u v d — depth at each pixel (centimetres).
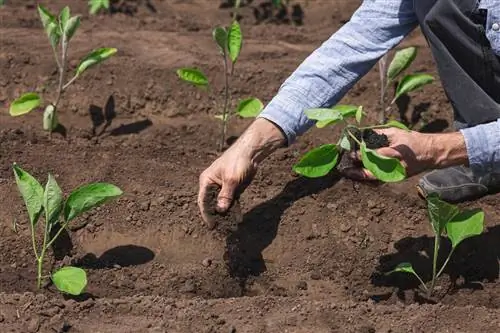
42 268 343
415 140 285
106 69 459
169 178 385
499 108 322
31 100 411
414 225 361
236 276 344
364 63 326
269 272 346
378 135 289
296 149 410
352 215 363
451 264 345
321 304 309
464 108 330
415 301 335
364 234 357
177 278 341
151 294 335
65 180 383
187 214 362
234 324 298
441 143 286
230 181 306
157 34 512
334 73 323
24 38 490
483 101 324
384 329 298
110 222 359
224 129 420
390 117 437
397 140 286
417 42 498
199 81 396
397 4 325
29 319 298
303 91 319
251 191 375
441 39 326
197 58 478
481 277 344
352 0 568
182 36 513
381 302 335
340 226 360
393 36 330
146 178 383
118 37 501
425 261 347
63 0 551
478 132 286
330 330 297
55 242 350
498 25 302
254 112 398
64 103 448
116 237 356
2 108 447
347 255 351
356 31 328
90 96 451
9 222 356
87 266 344
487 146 286
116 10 553
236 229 346
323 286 342
